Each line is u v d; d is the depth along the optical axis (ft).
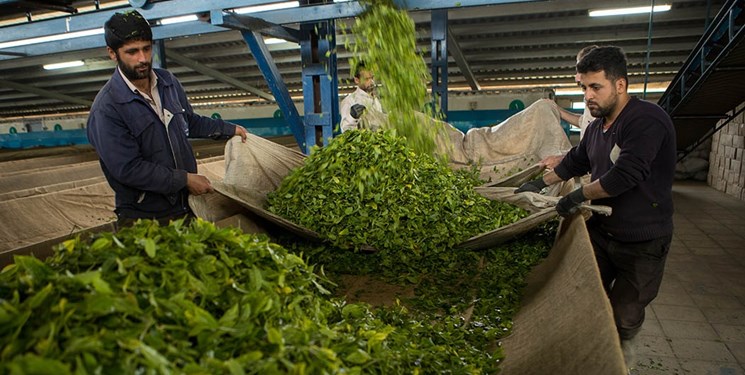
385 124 13.62
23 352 3.47
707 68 21.21
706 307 14.08
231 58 37.24
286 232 11.48
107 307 3.86
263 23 13.57
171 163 9.23
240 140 12.10
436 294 8.57
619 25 28.68
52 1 15.58
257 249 5.71
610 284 9.70
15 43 16.07
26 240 15.35
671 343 12.10
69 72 39.88
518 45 32.63
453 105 35.99
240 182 11.80
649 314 13.74
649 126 7.74
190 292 4.63
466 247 10.19
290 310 5.17
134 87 8.52
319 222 10.52
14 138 50.26
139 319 4.00
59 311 3.77
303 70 15.07
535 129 14.64
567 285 7.00
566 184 11.95
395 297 8.51
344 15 12.21
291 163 13.29
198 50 35.27
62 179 21.17
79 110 56.70
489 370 6.19
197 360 3.99
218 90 46.80
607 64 7.82
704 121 27.78
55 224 16.42
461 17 28.30
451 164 15.01
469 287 8.83
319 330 5.05
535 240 10.83
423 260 9.90
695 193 30.91
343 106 15.24
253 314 4.66
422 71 12.55
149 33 8.12
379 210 10.30
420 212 10.26
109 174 8.91
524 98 34.53
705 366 11.03
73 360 3.40
